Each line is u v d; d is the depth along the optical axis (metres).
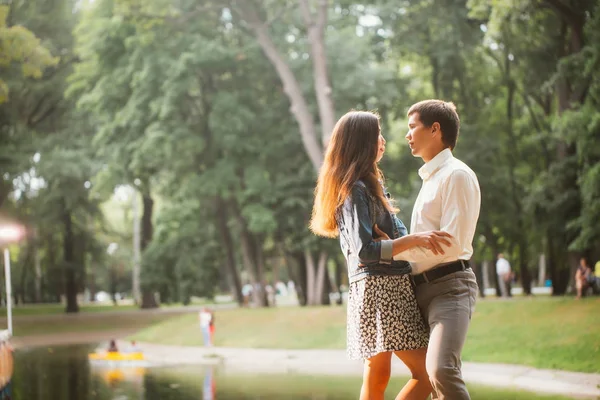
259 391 14.11
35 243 52.19
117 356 23.75
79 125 46.28
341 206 4.25
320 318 27.36
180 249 44.16
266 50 30.36
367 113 4.34
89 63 35.66
